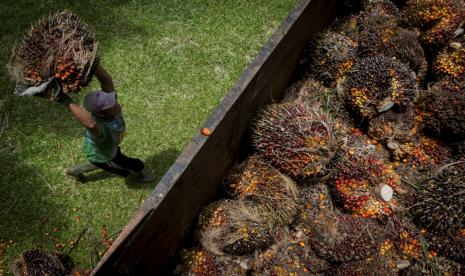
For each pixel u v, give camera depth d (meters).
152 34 5.85
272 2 6.31
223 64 5.69
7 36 5.66
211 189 4.06
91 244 4.37
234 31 5.98
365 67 4.54
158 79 5.48
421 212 4.02
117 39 5.75
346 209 4.10
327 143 4.02
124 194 4.68
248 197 4.06
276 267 3.77
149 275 3.62
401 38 4.90
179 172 3.09
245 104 3.90
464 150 4.37
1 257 4.25
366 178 4.11
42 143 4.91
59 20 3.53
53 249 4.31
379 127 4.50
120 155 4.18
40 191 4.64
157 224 3.13
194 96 5.39
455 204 3.86
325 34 5.15
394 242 3.90
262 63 3.77
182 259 3.97
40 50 3.38
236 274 3.76
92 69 3.50
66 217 4.51
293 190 4.07
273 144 4.12
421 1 5.11
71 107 3.51
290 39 4.35
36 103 5.16
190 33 5.91
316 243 3.85
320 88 5.07
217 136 3.51
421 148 4.58
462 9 5.01
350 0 5.86
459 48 4.84
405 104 4.48
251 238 3.78
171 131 5.11
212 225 3.87
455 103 4.38
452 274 3.86
